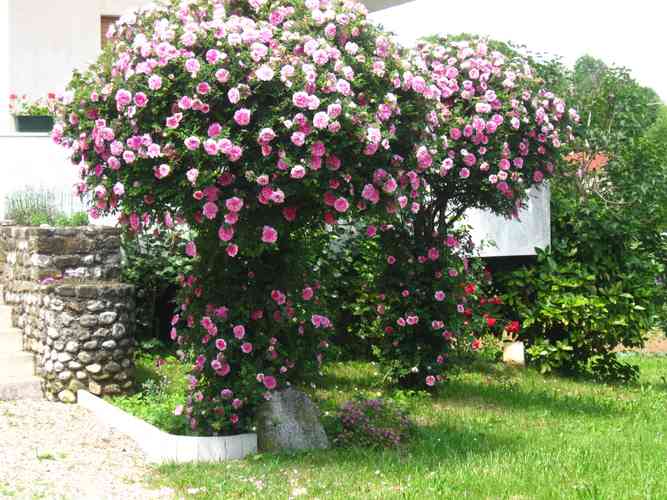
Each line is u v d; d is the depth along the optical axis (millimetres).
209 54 6754
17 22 14336
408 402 9836
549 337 13297
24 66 14414
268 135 6613
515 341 13250
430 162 7531
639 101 18203
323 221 7734
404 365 10211
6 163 12375
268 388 7676
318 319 8055
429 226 10273
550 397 10703
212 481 6586
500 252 12875
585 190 16719
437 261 10227
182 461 7285
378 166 7148
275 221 7176
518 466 7094
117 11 15156
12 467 6750
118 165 7059
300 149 6793
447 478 6652
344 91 6820
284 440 7562
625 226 13188
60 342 9039
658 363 16234
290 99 6750
